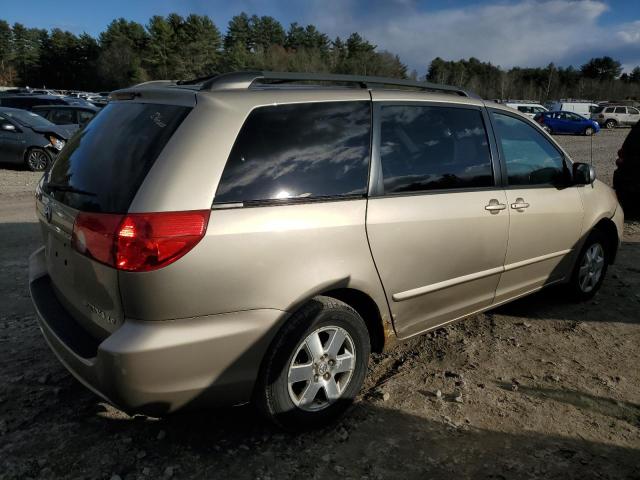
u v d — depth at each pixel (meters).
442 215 3.31
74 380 3.33
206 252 2.41
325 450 2.79
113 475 2.55
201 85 2.83
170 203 2.36
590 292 5.00
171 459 2.68
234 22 109.88
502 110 3.99
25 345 3.76
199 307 2.43
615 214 5.01
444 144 3.48
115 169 2.56
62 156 3.15
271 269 2.58
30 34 112.31
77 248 2.54
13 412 2.99
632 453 2.87
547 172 4.27
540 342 4.13
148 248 2.30
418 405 3.22
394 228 3.04
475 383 3.49
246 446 2.80
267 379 2.68
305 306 2.73
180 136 2.48
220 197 2.48
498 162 3.82
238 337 2.54
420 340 4.11
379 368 3.67
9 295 4.68
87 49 104.81
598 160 17.42
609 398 3.38
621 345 4.14
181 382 2.45
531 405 3.27
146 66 89.62
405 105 3.31
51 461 2.63
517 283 4.08
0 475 2.52
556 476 2.68
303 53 85.44
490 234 3.66
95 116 3.23
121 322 2.42
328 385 2.91
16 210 8.49
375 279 3.00
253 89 2.79
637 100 84.06
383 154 3.10
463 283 3.56
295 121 2.80
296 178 2.73
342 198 2.87
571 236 4.47
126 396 2.36
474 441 2.91
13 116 13.50
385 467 2.69
